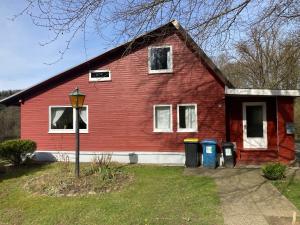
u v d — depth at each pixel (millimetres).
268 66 26484
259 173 13570
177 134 16719
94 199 9969
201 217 8250
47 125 18188
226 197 9977
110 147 17375
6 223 8586
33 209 9430
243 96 16906
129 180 12172
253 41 9359
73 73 17891
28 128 18406
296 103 31922
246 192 10523
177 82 16859
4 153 15875
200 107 16562
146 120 17094
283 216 8312
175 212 8641
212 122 16438
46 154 18109
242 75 30172
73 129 17891
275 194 10273
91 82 17688
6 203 10164
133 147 17141
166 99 16922
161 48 17000
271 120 17047
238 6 7984
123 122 17328
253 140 17109
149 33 8484
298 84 24500
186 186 11391
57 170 13719
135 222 8047
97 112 17594
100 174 12039
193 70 16688
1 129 28875
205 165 15477
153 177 12961
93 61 17594
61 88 18062
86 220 8367
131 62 17328
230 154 15531
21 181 12742
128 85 17344
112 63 17516
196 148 15578
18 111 30203
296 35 11938
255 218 8156
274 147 16953
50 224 8289
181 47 16766
